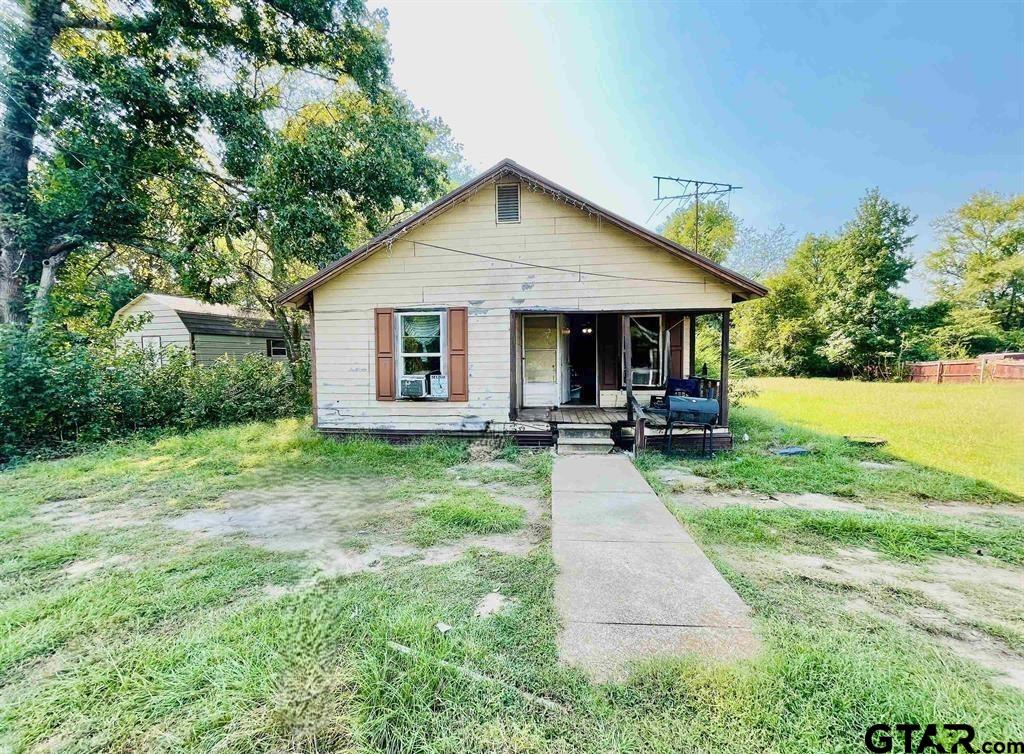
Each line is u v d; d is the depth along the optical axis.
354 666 2.15
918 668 2.16
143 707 1.97
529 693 1.99
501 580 3.13
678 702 1.89
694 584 2.93
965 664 2.23
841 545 3.79
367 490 5.48
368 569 3.36
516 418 8.12
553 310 7.97
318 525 4.31
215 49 10.58
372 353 8.38
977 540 3.82
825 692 1.93
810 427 9.28
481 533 4.07
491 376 8.14
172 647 2.39
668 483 5.71
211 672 2.16
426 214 8.01
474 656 2.25
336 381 8.48
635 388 9.36
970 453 7.03
